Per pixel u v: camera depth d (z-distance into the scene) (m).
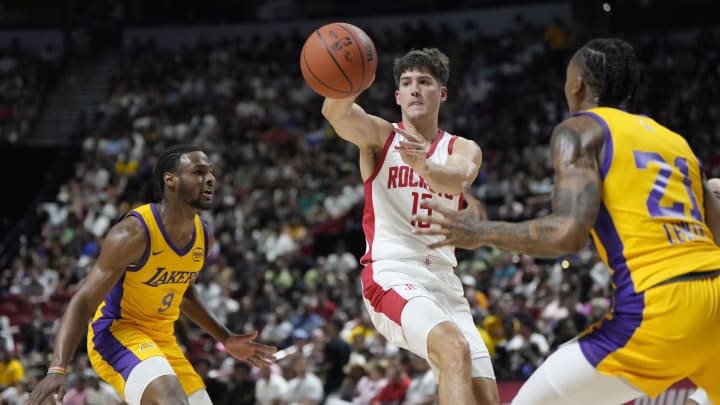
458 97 17.75
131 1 23.38
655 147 3.05
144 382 4.25
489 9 20.48
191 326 11.84
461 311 4.01
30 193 18.30
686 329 2.85
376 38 20.64
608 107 3.18
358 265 12.96
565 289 9.84
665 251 2.92
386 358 8.99
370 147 4.05
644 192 2.97
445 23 19.89
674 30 18.22
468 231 2.93
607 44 3.21
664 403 6.12
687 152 3.16
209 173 4.47
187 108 19.14
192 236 4.53
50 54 21.62
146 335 4.59
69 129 20.17
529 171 14.44
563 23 19.17
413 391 8.21
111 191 16.27
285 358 9.79
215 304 12.00
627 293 2.93
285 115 18.47
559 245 2.84
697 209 3.07
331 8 22.48
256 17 23.09
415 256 3.95
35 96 20.66
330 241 13.94
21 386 9.88
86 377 9.77
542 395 3.07
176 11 23.41
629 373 2.94
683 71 16.61
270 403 8.96
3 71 21.31
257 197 15.36
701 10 17.95
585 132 3.02
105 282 4.25
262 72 20.08
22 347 11.88
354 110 3.95
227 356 10.36
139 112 19.00
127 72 20.75
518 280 10.98
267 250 13.87
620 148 3.00
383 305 3.88
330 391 9.26
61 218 16.22
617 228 2.96
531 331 8.90
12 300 13.60
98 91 20.97
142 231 4.33
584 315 8.93
